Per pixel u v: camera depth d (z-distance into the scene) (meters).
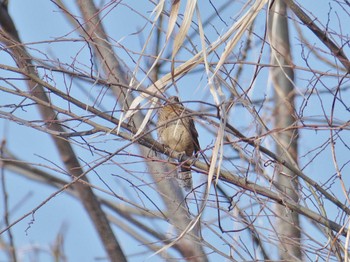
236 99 9.73
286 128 9.74
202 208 9.23
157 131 12.46
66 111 9.89
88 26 11.05
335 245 10.01
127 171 9.88
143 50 9.57
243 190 10.02
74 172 10.64
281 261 9.93
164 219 10.00
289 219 10.51
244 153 9.96
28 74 9.73
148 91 9.45
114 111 9.83
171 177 10.05
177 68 9.43
